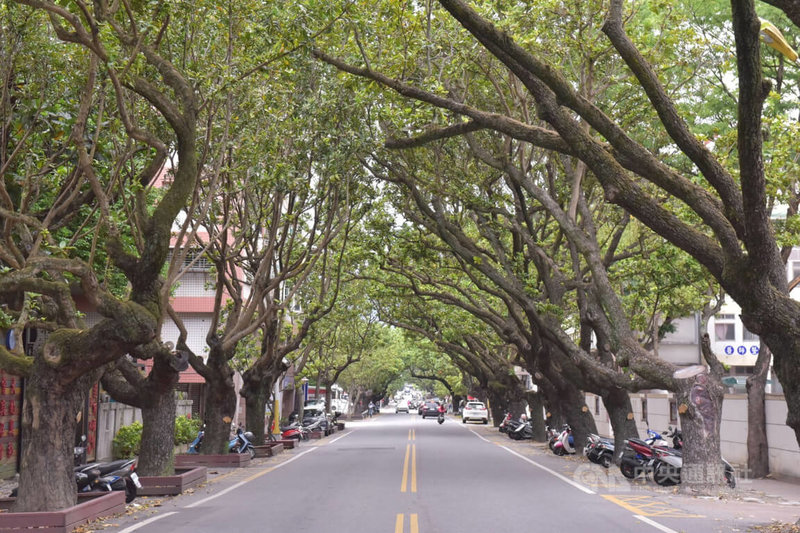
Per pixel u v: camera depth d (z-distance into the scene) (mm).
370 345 57125
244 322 21812
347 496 15211
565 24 18172
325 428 43406
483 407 66000
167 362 15398
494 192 24578
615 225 24516
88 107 11836
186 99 13227
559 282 23828
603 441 23031
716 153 18719
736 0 8703
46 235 12016
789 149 16922
